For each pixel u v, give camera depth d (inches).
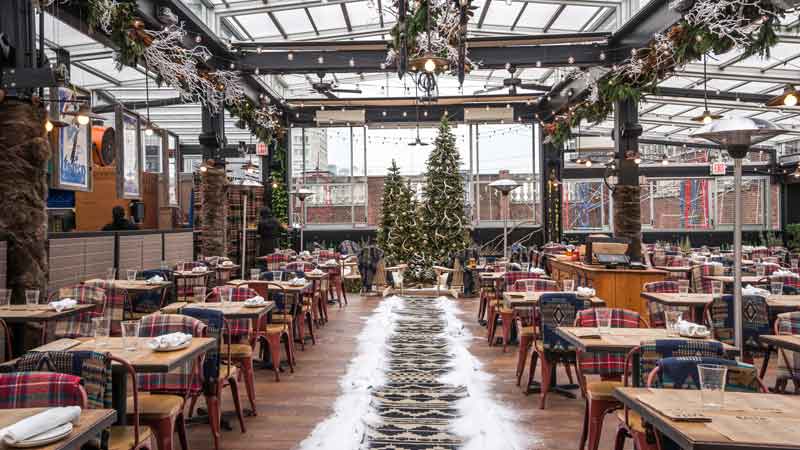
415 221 570.6
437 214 565.9
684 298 227.0
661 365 112.7
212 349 159.6
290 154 684.1
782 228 775.1
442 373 243.6
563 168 710.5
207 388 161.3
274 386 229.1
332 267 444.8
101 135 375.6
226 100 425.1
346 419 182.5
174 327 152.4
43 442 75.5
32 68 207.0
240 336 213.3
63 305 193.2
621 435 132.6
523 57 406.6
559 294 197.2
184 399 145.3
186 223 618.5
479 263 501.7
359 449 159.3
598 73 415.8
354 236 721.6
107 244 325.4
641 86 330.0
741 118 135.9
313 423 184.9
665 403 94.5
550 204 669.9
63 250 285.1
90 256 309.0
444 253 565.0
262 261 518.3
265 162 658.2
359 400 203.2
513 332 321.4
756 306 202.4
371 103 642.2
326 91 467.8
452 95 677.9
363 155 727.1
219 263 412.2
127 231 346.9
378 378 234.7
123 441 114.4
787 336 158.7
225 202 448.5
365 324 370.0
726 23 232.7
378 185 730.8
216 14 404.8
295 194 576.4
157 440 132.5
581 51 402.3
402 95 689.0
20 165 207.3
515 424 183.0
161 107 600.7
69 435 79.0
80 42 398.0
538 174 711.1
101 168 505.7
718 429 81.5
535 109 656.4
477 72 637.9
